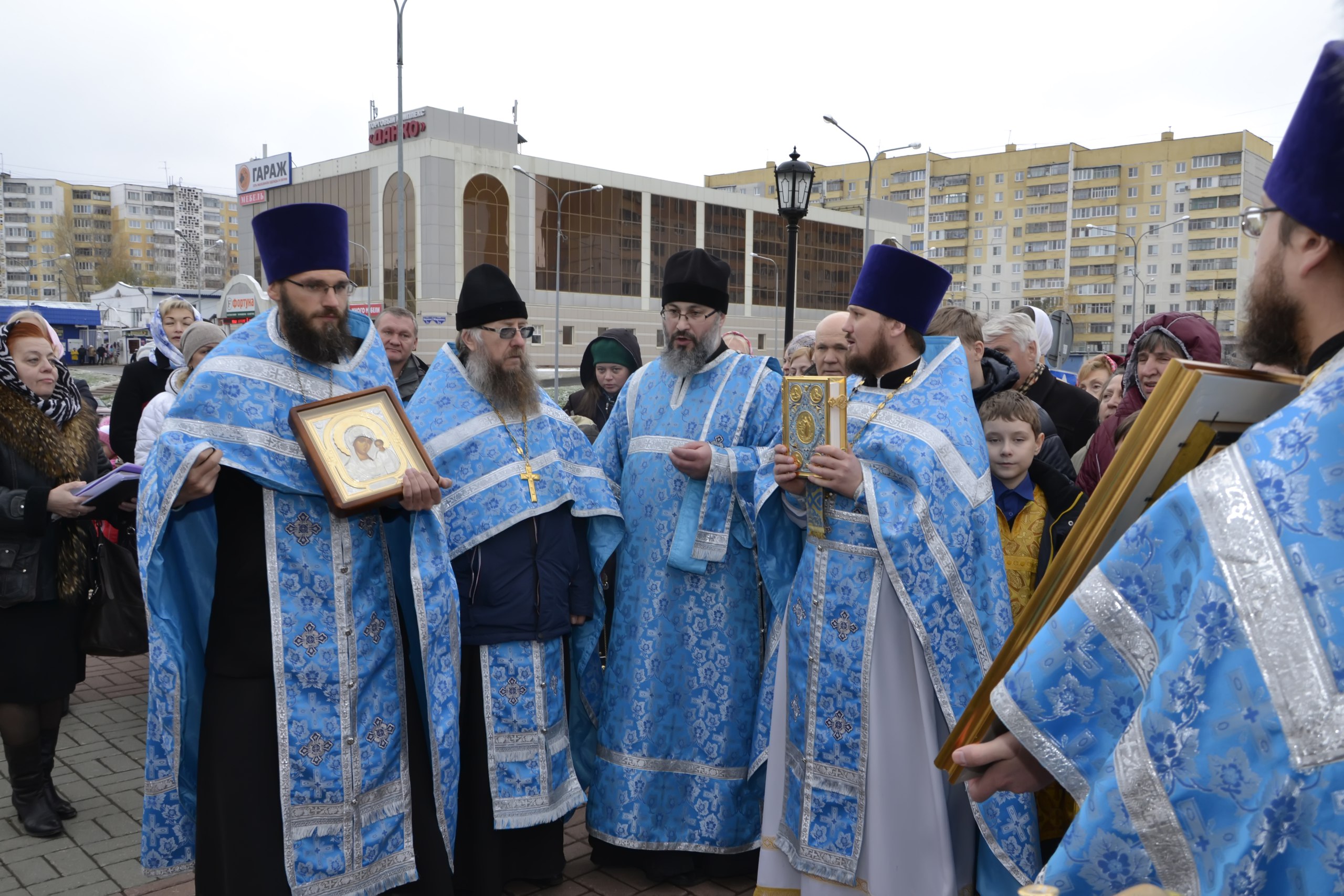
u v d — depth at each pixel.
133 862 3.49
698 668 3.47
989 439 3.09
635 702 3.43
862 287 2.93
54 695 3.66
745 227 58.62
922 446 2.72
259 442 2.67
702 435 3.52
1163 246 89.81
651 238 53.97
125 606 3.78
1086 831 1.19
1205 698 1.10
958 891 2.72
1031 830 2.63
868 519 2.79
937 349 2.92
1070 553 1.50
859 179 103.56
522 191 48.03
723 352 3.68
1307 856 1.01
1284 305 1.19
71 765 4.42
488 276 3.36
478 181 46.56
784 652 3.09
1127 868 1.16
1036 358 4.43
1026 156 95.50
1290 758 1.02
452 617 2.91
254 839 2.62
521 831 3.26
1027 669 1.34
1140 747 1.15
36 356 3.67
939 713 2.74
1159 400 1.39
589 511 3.45
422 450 2.83
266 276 2.79
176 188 144.38
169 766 2.67
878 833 2.72
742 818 3.45
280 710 2.65
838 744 2.79
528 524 3.29
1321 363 1.16
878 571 2.77
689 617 3.47
